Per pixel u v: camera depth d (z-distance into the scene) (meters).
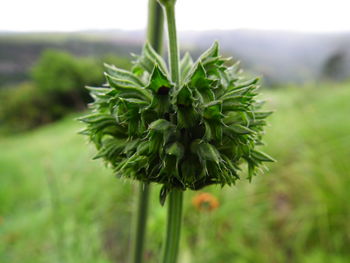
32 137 16.05
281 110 7.00
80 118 1.40
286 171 4.73
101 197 4.52
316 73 11.85
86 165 5.36
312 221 4.01
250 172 1.44
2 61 33.59
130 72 1.43
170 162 1.26
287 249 3.96
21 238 4.23
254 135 1.35
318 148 5.04
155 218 3.62
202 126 1.29
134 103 1.28
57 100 26.39
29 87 28.03
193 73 1.26
